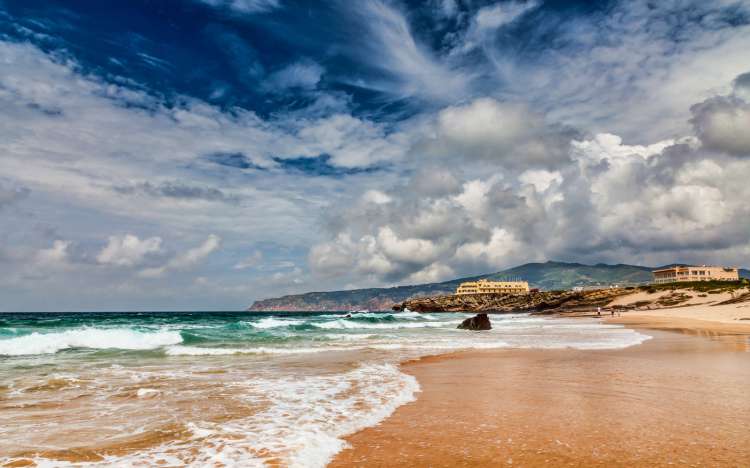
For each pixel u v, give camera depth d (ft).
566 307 385.09
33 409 28.66
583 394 32.14
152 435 22.48
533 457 18.78
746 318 155.53
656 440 20.83
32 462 18.57
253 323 164.25
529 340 84.89
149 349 69.10
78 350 67.77
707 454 18.83
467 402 30.01
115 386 36.91
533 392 33.19
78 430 23.49
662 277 534.78
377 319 245.65
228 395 32.91
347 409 28.25
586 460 18.28
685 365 46.42
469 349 67.67
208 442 21.25
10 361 54.90
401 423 24.72
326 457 19.21
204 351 64.80
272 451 19.90
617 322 168.55
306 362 52.80
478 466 17.83
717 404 28.32
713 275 504.43
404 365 49.78
